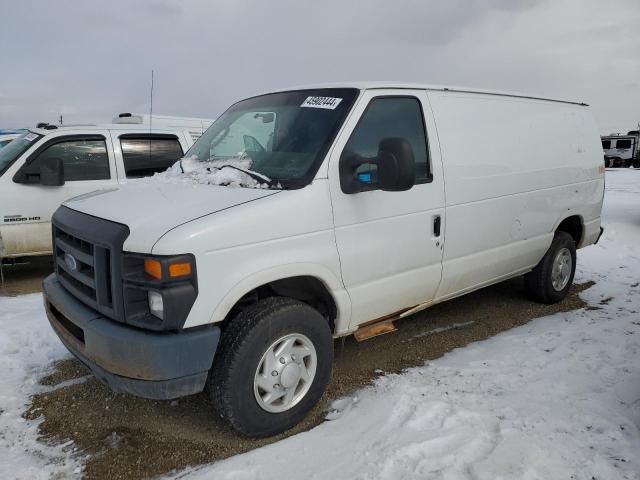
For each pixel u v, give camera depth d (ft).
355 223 11.52
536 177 16.66
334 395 12.36
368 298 12.09
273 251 10.18
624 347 14.61
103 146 23.71
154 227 9.37
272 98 13.85
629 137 125.59
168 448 10.38
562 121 18.29
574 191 18.57
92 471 9.68
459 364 13.75
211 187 11.37
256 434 10.44
